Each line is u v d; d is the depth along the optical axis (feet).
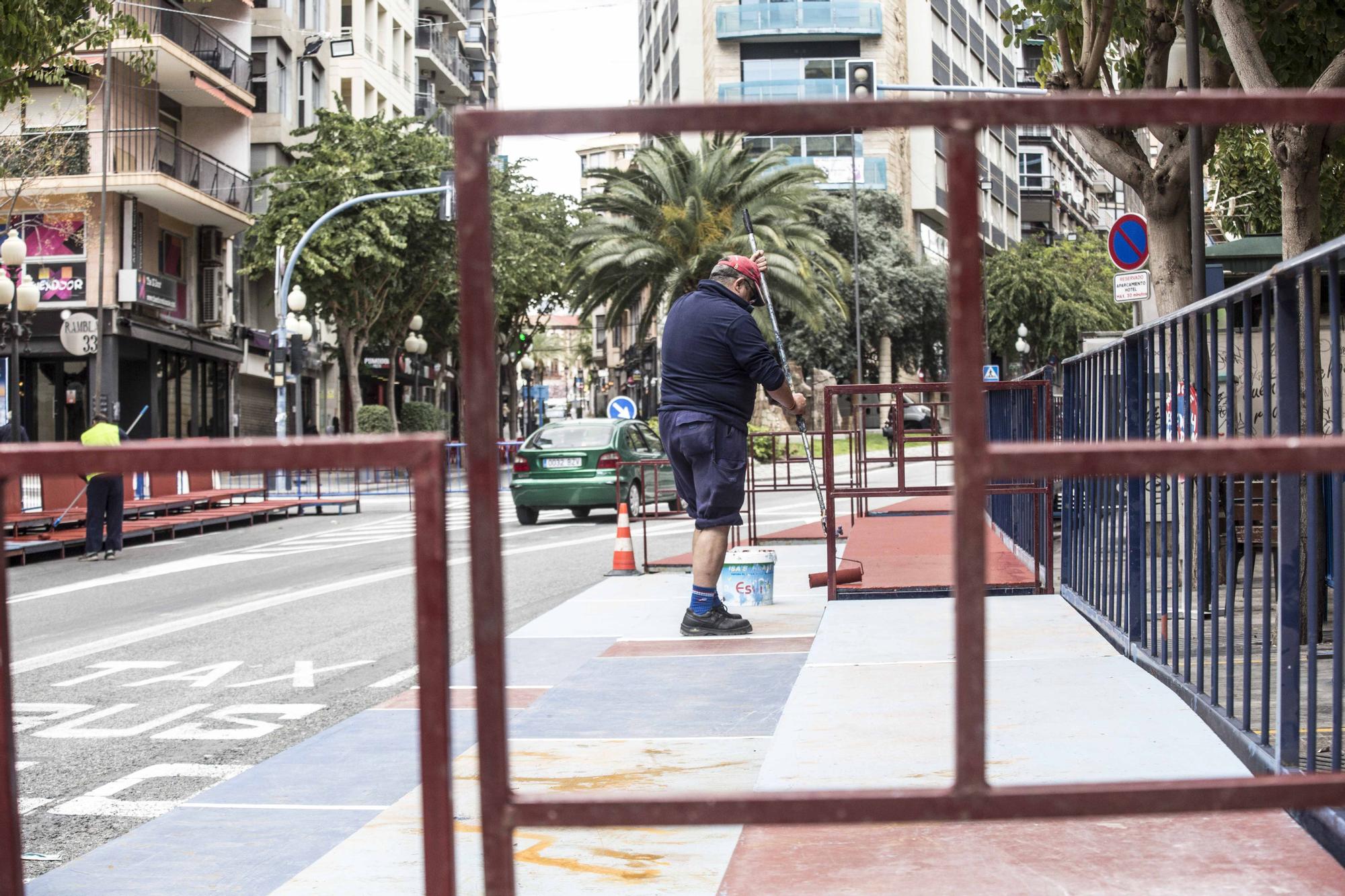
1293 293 10.05
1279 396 10.05
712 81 205.98
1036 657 16.83
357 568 40.47
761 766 12.71
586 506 59.52
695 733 14.73
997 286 178.81
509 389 194.80
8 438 60.59
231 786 13.61
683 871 9.78
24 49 48.29
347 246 114.73
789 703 14.84
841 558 29.89
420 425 144.46
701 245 119.03
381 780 13.58
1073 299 178.91
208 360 123.44
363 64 161.58
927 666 16.87
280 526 65.31
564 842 10.71
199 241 120.26
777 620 23.79
